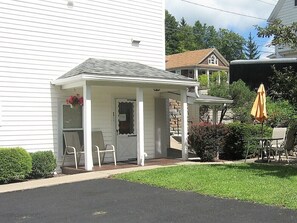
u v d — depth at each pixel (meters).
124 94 14.78
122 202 7.84
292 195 7.78
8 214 7.24
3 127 12.00
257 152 15.28
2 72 12.04
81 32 13.79
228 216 6.58
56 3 13.20
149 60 15.65
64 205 7.78
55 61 13.14
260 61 21.44
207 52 52.09
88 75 11.91
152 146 15.60
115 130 14.53
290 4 26.25
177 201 7.78
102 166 12.98
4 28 12.10
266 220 6.29
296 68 20.69
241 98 20.62
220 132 14.46
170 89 14.45
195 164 12.96
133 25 15.20
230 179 9.67
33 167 11.81
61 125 13.19
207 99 17.84
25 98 12.46
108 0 14.50
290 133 13.44
